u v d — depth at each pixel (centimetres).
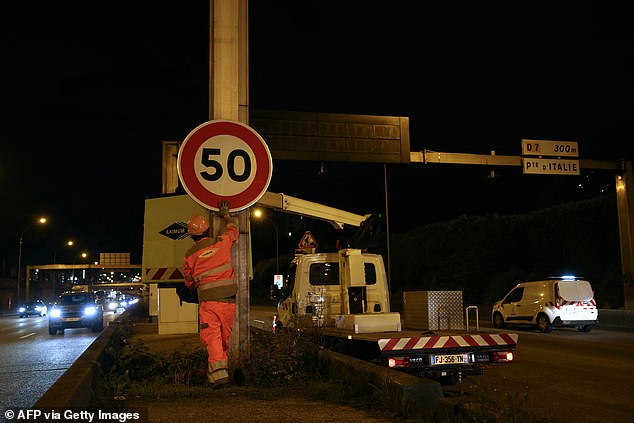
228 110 741
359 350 908
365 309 1109
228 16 755
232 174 701
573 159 2516
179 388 693
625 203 2591
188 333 1648
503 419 526
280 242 8094
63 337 2203
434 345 838
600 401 866
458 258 4144
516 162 2456
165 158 2083
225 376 627
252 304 6594
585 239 3259
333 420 555
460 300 962
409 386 577
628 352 1473
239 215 741
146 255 1455
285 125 2342
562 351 1501
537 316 2155
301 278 1123
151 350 1130
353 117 2405
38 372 1144
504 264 3809
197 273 631
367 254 1150
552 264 3431
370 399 630
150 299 2242
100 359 735
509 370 1176
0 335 2420
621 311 2242
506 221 3906
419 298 967
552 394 920
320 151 2361
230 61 750
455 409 538
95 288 11600
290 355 759
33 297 8750
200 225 652
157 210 1473
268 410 595
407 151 2425
